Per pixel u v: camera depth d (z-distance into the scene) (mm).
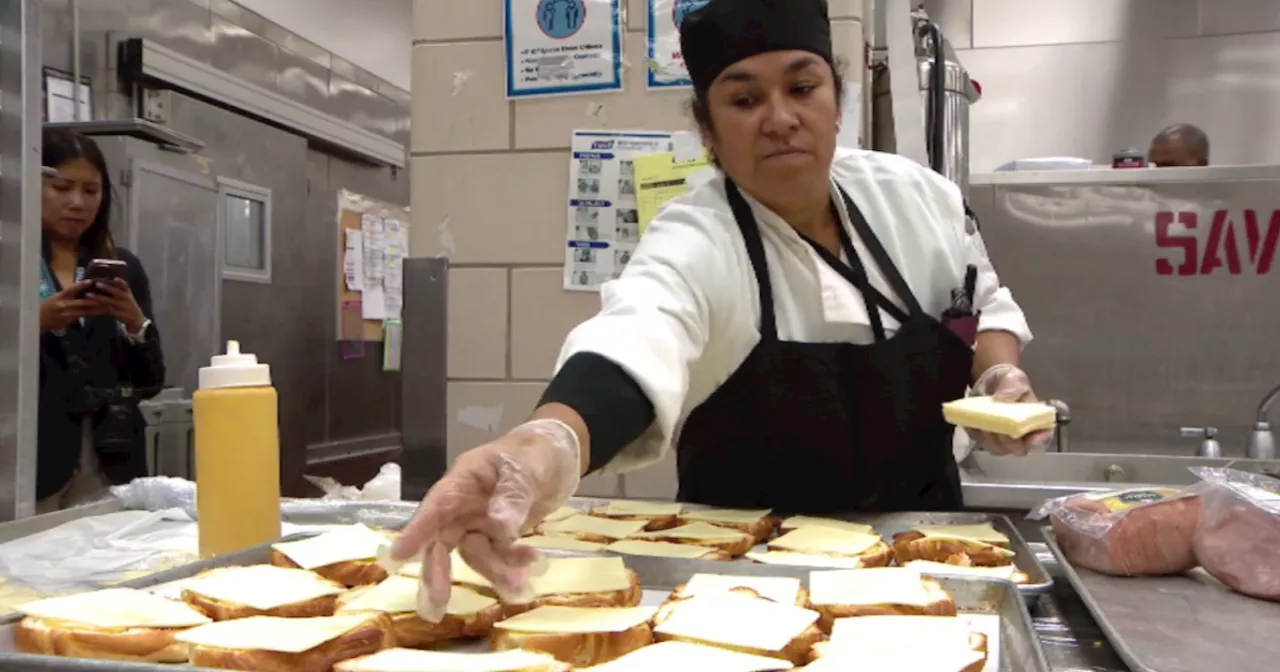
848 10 1709
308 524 1260
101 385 2182
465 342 1846
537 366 1819
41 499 2074
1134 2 2738
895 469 1276
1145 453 2275
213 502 1004
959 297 1273
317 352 3188
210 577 868
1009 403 1081
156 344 2242
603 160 1780
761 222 1247
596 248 1790
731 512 1232
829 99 1179
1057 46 2785
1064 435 2221
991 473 2133
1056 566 985
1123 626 792
